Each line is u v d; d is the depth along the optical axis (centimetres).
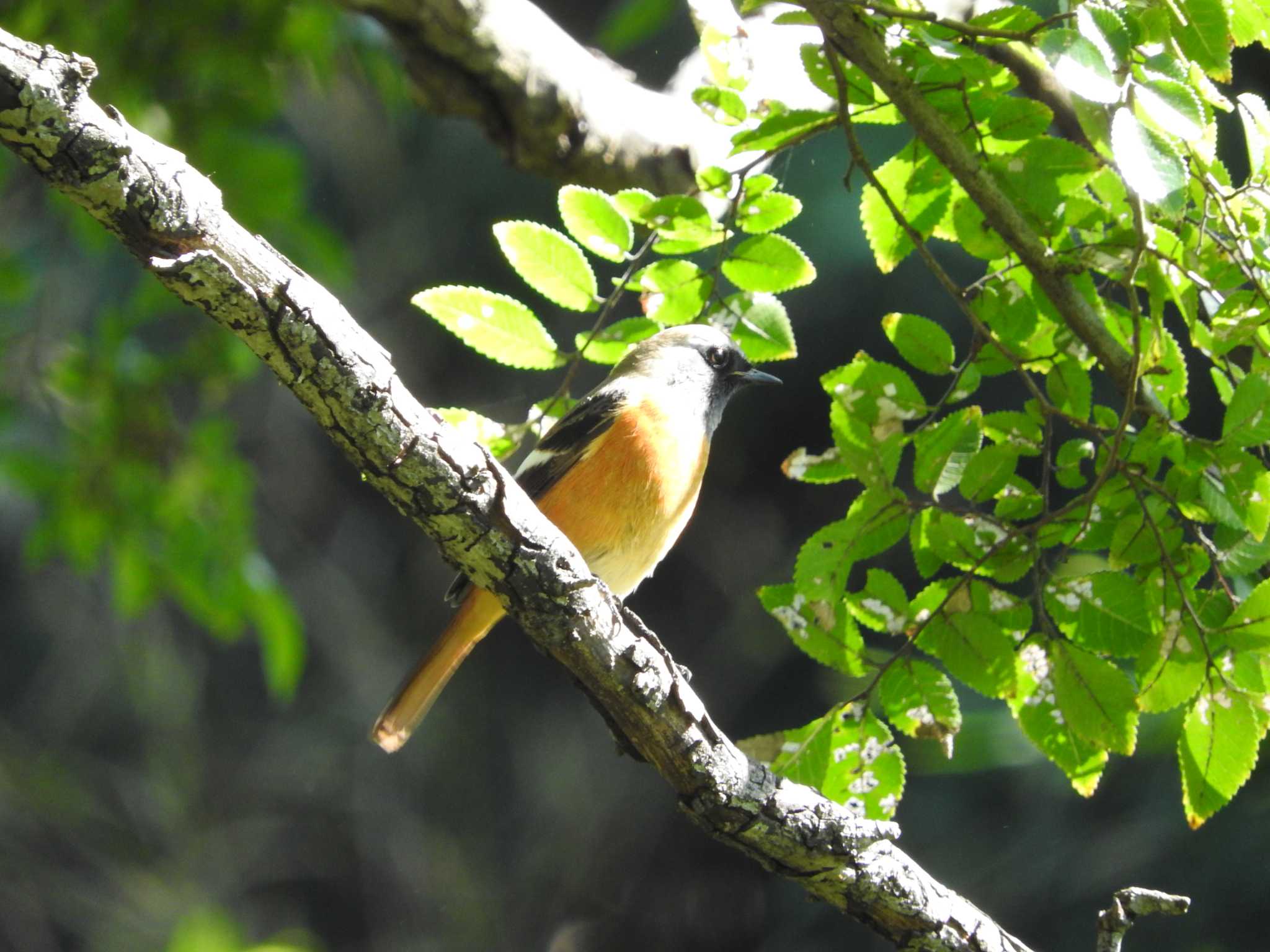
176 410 1505
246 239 473
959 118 604
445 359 2044
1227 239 581
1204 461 595
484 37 775
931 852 1399
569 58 815
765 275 671
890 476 630
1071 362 653
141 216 454
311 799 2259
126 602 1170
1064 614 622
